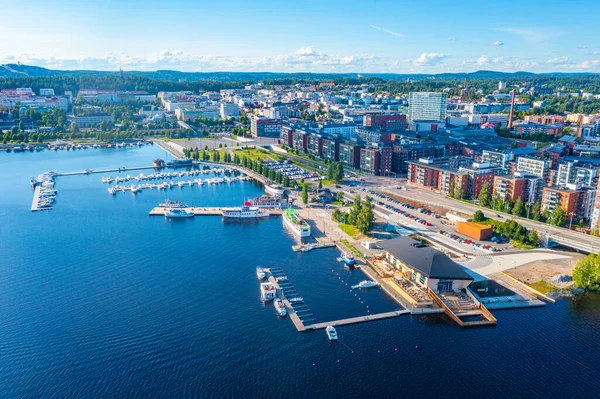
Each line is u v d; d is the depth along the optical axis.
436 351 190.75
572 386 170.50
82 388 169.50
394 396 165.88
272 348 192.25
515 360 184.88
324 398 164.62
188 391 167.75
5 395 166.50
